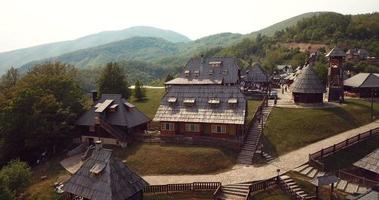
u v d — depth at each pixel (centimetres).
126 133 6181
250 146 5597
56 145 6419
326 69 9925
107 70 8681
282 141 5888
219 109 5919
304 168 4947
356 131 6362
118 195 3322
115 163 3572
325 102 7856
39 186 4984
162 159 5266
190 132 6072
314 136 6084
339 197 4209
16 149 6238
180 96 6300
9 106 6100
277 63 19575
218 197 4269
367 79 8581
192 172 4972
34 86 6788
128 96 8894
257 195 4244
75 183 3569
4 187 3938
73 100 6800
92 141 6381
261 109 6931
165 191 4409
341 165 5094
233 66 8988
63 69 9231
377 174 4281
